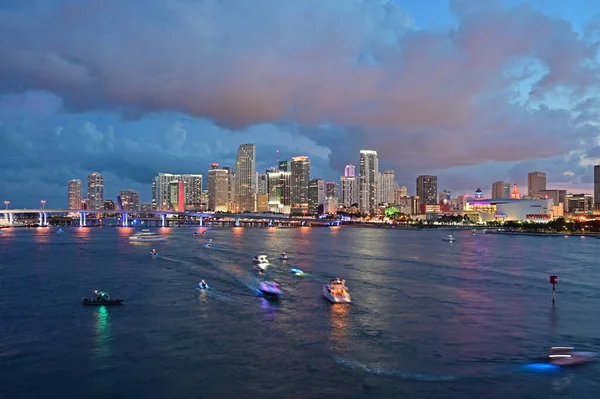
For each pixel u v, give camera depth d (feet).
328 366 208.54
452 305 325.83
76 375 200.85
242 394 182.39
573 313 304.30
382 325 272.10
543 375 199.93
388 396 180.34
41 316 294.46
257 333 255.50
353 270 503.61
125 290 378.53
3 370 206.49
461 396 180.96
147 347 233.96
